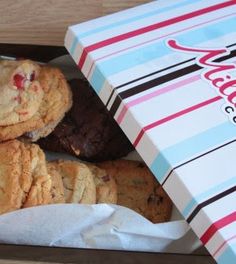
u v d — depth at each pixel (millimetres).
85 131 572
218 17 535
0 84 534
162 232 492
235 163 450
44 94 543
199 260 465
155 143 456
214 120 470
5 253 462
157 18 529
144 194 573
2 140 526
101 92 497
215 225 424
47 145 575
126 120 477
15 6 537
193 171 445
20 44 559
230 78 494
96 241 499
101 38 511
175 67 497
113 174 583
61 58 601
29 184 499
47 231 491
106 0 540
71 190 535
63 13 542
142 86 484
